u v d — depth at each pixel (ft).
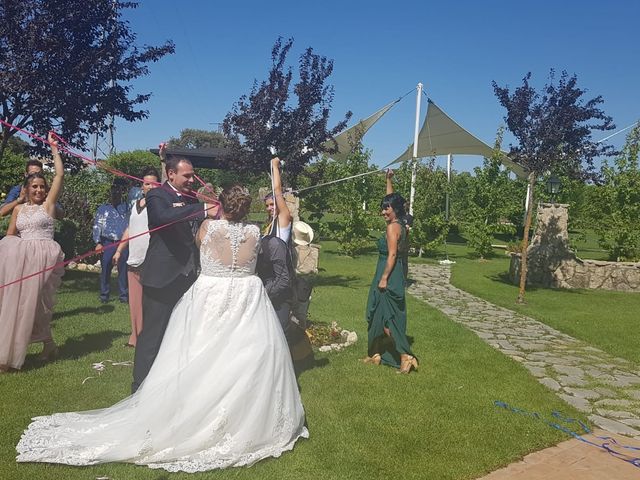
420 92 56.65
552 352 23.21
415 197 63.98
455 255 65.98
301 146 34.58
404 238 18.47
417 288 40.63
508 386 17.69
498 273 50.52
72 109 26.63
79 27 25.73
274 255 14.90
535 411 15.67
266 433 11.78
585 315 32.04
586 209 67.46
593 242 90.27
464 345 22.81
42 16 24.45
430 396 16.21
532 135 35.60
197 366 11.55
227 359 11.71
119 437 11.30
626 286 43.75
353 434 13.21
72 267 35.19
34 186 16.61
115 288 30.07
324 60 34.19
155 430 11.20
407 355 18.40
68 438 11.39
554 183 45.85
